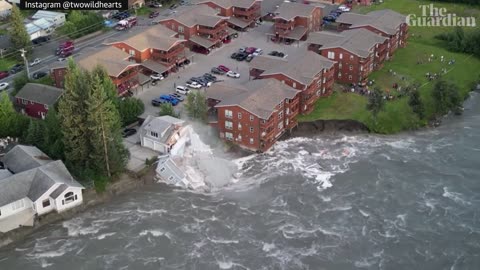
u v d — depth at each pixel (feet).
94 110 357.00
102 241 335.67
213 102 444.14
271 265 316.60
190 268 314.96
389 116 458.50
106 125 364.79
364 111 462.60
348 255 324.39
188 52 549.54
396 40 563.07
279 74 455.22
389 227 345.92
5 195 336.70
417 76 520.01
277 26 583.17
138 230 343.87
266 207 363.76
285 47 577.02
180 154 402.72
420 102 458.50
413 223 349.20
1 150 398.42
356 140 438.81
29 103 444.96
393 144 433.48
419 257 323.57
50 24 597.93
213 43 562.25
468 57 561.43
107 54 483.92
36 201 341.41
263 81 446.60
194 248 329.52
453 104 472.03
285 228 344.90
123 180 380.37
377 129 448.65
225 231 343.05
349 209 361.51
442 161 410.72
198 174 390.01
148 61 513.04
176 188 382.42
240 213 358.43
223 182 386.32
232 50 572.10
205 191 380.17
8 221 338.13
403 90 492.95
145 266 317.22
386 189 380.37
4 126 407.85
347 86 504.02
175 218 353.92
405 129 453.99
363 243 333.21
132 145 417.90
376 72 526.98
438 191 378.12
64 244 333.21
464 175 394.32
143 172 389.60
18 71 515.09
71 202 355.97
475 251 327.88
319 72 467.11
